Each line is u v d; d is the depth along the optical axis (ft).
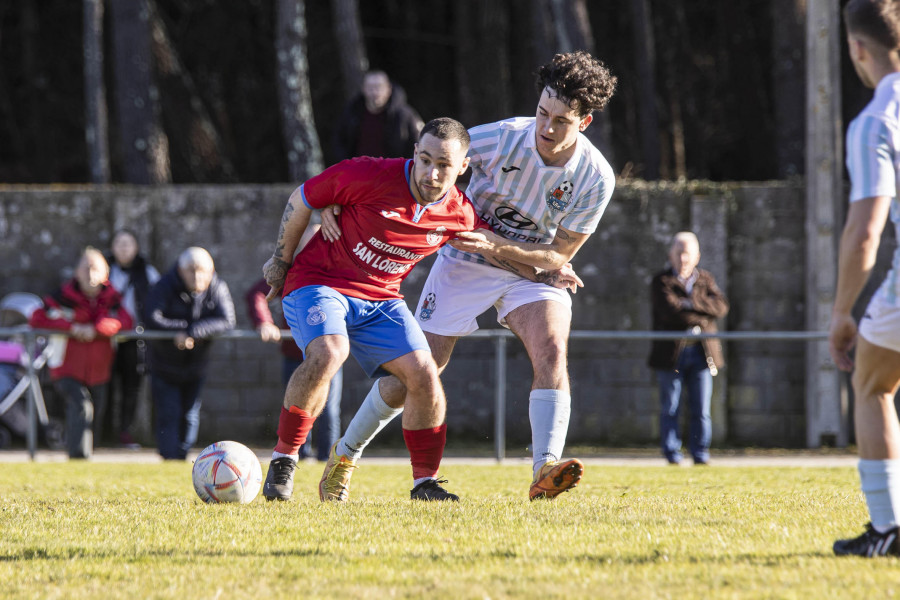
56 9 198.29
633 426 119.75
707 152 202.28
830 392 115.03
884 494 29.53
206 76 198.59
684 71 192.95
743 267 119.85
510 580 26.55
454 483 59.31
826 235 116.16
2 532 35.50
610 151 146.00
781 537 32.89
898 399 105.50
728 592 24.94
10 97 201.98
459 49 168.66
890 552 29.30
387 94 104.12
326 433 90.74
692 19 199.62
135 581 26.96
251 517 38.37
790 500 45.29
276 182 200.03
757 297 119.65
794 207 119.24
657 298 93.15
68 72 199.31
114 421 122.52
